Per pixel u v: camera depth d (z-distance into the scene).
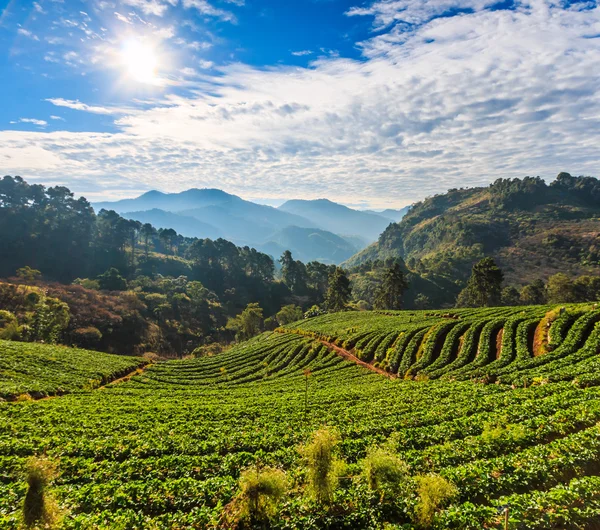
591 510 12.70
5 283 100.69
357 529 14.02
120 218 172.25
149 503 16.95
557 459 16.47
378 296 130.75
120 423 29.88
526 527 12.69
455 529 12.92
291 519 14.52
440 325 56.97
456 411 27.08
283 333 88.25
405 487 15.34
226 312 145.88
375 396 35.72
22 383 42.56
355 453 21.75
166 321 120.06
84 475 20.36
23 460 21.48
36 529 12.58
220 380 57.59
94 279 137.38
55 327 84.38
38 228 148.12
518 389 30.72
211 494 17.20
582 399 24.56
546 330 45.59
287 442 24.27
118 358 67.12
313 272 191.25
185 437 26.06
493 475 16.59
